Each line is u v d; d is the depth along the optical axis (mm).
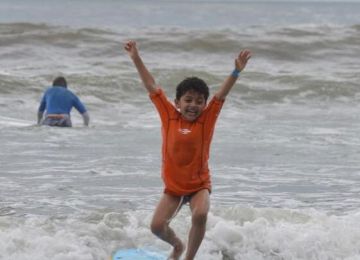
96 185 16734
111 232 12352
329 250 12273
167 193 11164
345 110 33125
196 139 10992
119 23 123188
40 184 16734
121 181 17188
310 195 16266
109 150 21219
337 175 18453
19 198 15391
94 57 46094
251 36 52625
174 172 11062
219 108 11109
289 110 32875
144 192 16156
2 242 11508
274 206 15180
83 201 15219
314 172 18750
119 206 14852
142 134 24500
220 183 17203
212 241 12195
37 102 32031
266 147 22203
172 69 39500
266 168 19094
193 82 10961
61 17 147125
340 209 15047
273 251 12203
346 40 53188
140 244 12203
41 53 45938
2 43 46906
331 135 25016
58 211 14305
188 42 49344
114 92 34375
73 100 26359
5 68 40500
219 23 135875
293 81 38250
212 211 13461
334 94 36844
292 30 55344
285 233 12445
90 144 22219
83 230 12336
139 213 13281
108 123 28156
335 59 49594
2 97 32281
